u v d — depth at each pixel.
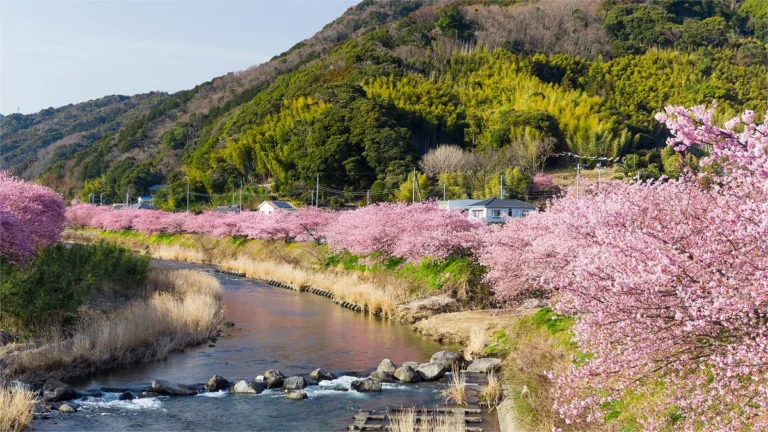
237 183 90.06
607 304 6.70
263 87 147.50
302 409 12.27
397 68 121.00
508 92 112.00
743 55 131.12
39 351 14.01
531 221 18.48
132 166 121.69
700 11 163.62
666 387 7.60
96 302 20.42
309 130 86.75
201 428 11.00
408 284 25.97
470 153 84.12
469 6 174.50
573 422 8.88
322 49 167.50
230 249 51.22
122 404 12.34
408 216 29.86
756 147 5.77
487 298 22.59
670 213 8.05
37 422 11.02
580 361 11.15
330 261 35.38
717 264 6.26
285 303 26.81
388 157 77.38
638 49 139.75
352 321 22.41
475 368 15.18
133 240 67.56
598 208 11.14
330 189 75.12
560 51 142.25
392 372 15.09
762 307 5.88
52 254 22.11
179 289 24.97
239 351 17.42
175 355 16.66
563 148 89.81
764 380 6.38
